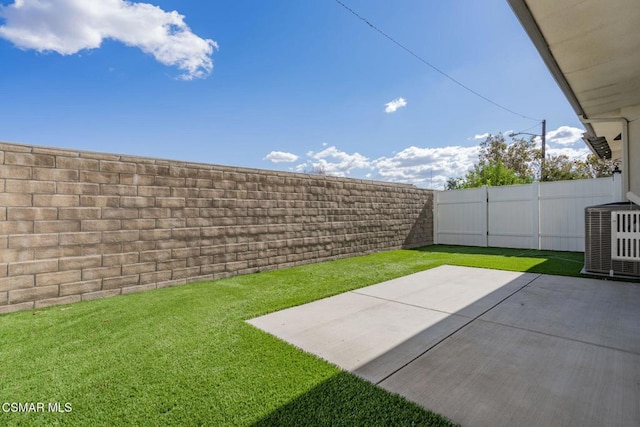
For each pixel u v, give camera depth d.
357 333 3.16
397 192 10.08
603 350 2.70
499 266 6.65
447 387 2.17
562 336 3.01
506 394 2.07
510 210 9.84
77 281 4.38
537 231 9.33
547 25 3.03
